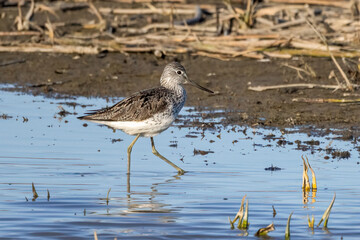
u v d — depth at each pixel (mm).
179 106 12719
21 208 9703
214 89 17766
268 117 15523
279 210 9594
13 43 21422
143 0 24969
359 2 21203
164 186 10875
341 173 11391
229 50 19797
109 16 23797
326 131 14289
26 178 11227
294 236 8594
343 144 13312
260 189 10625
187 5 24141
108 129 15227
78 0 25609
